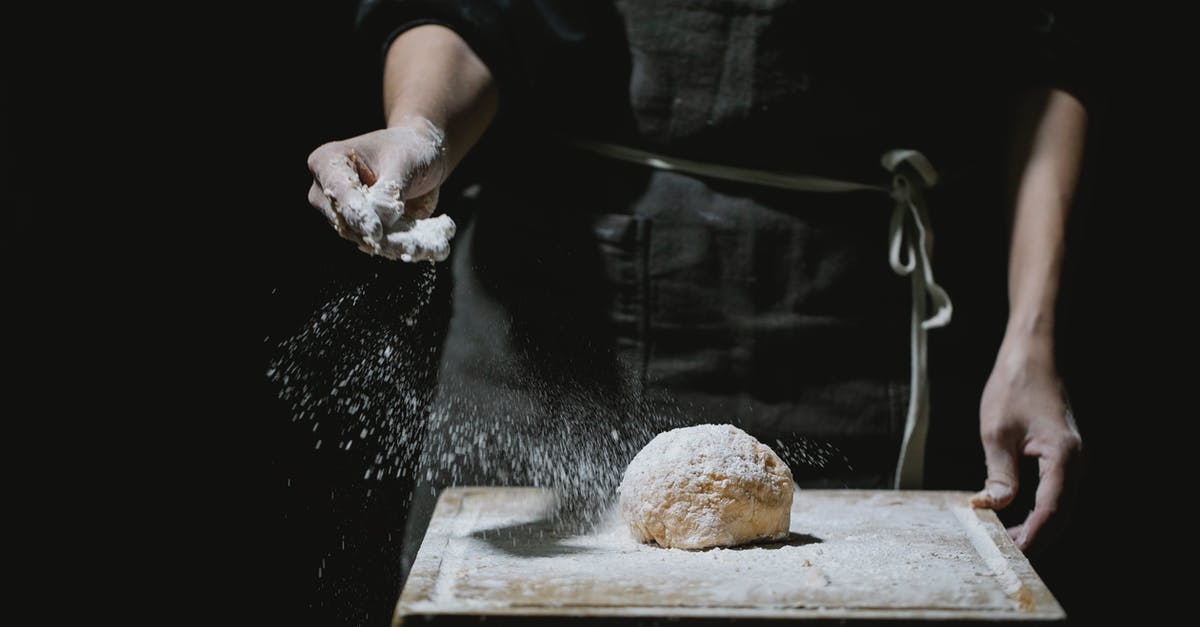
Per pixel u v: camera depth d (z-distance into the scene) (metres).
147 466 2.24
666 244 1.40
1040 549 1.34
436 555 1.03
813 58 1.40
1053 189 1.44
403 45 1.32
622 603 0.88
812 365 1.41
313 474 1.93
